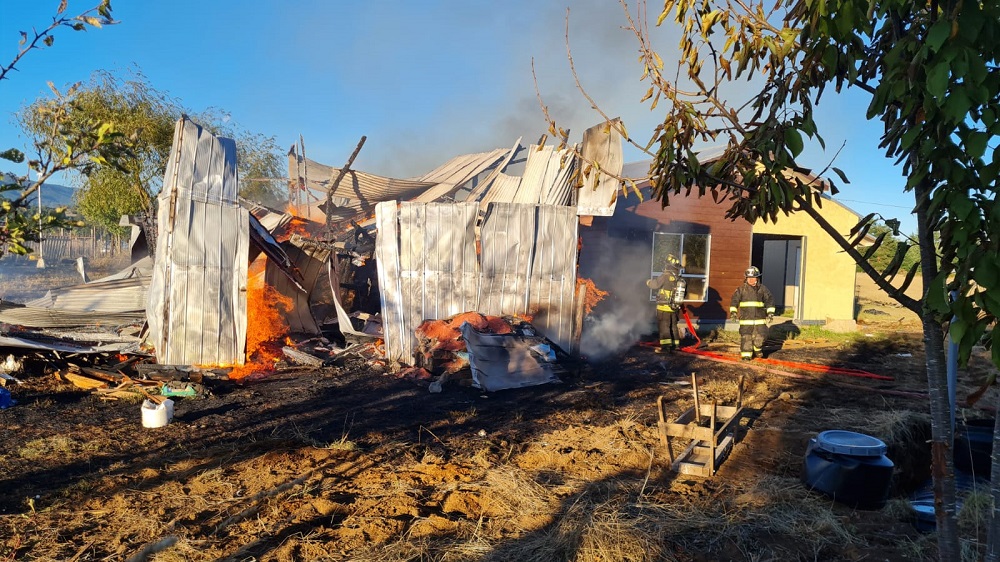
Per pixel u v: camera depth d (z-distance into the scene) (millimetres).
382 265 10820
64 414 7152
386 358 10703
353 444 6277
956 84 1892
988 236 1882
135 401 7824
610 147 11438
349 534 4344
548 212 11266
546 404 8352
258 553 4062
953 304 1929
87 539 4172
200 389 8148
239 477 5355
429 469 5684
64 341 10047
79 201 19484
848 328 16922
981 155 1837
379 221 10891
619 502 5055
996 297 1787
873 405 8547
